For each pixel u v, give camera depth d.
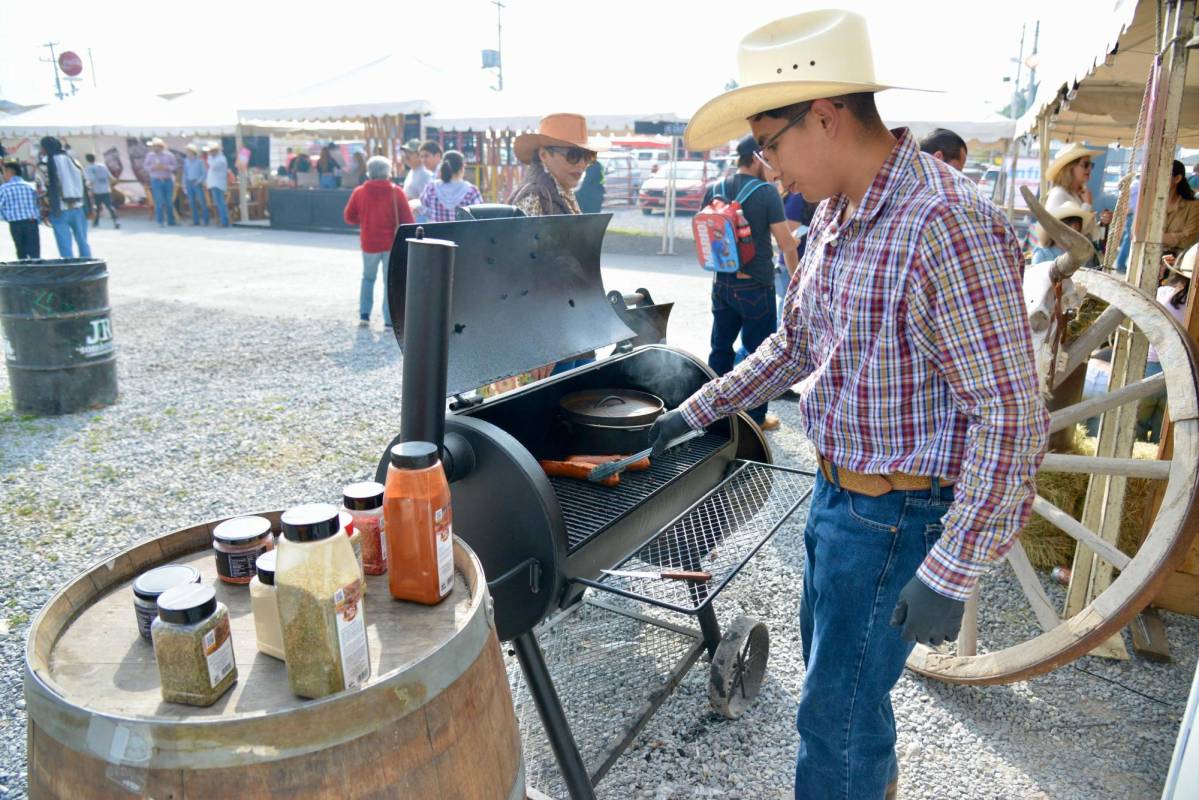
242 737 0.89
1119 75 5.37
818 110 1.37
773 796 2.11
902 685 2.59
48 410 5.10
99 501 3.81
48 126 18.22
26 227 8.43
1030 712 2.46
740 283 4.55
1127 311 2.41
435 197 6.73
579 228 2.51
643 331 2.96
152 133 18.03
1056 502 3.29
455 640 1.06
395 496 1.18
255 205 20.05
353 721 0.94
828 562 1.54
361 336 7.52
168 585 1.10
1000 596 3.14
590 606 2.98
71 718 0.92
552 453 2.46
